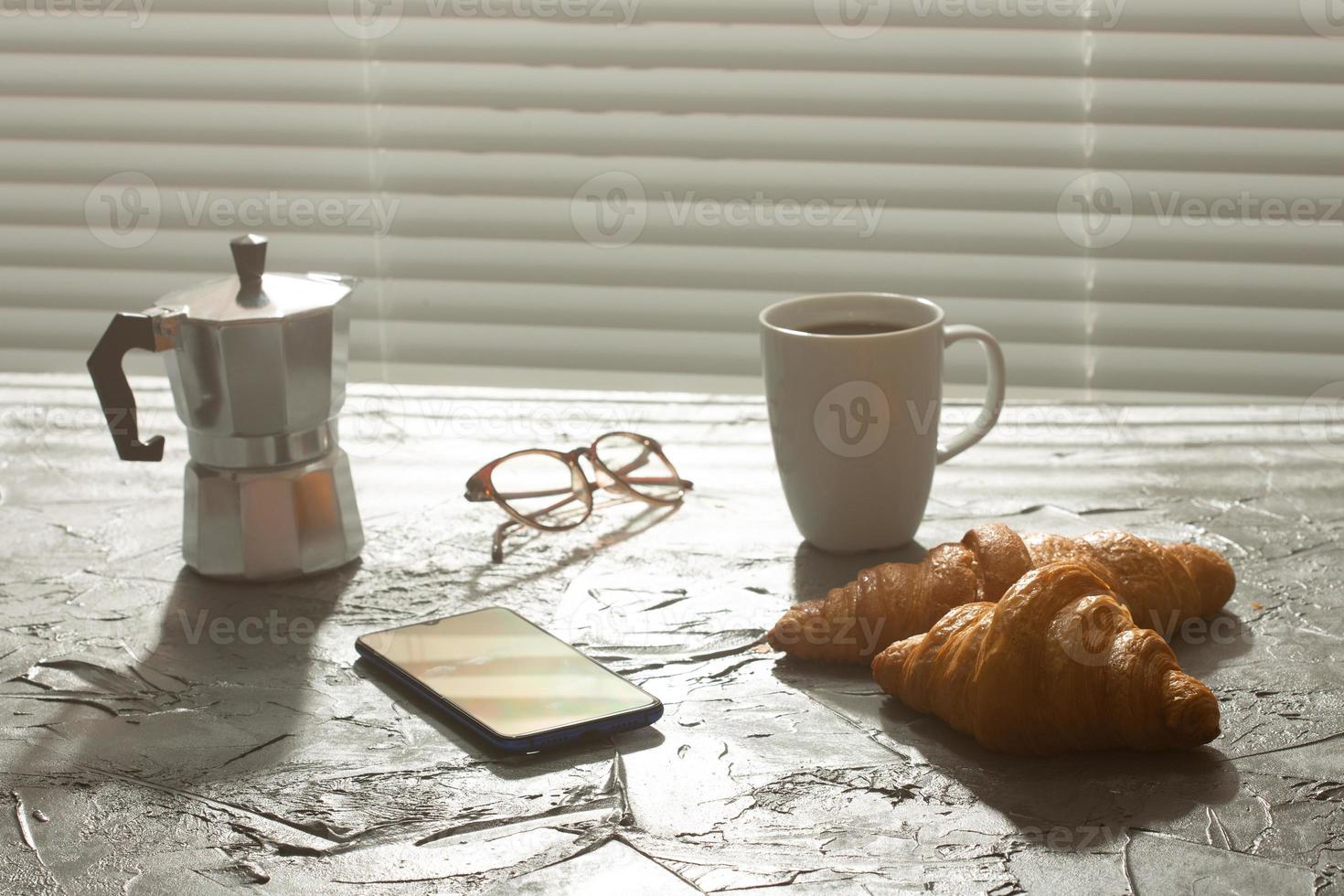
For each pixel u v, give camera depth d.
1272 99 2.01
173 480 1.82
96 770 1.52
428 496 1.79
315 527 1.68
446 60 2.06
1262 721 1.54
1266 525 1.72
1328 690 1.56
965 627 1.54
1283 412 1.91
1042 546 1.61
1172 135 2.03
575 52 2.05
